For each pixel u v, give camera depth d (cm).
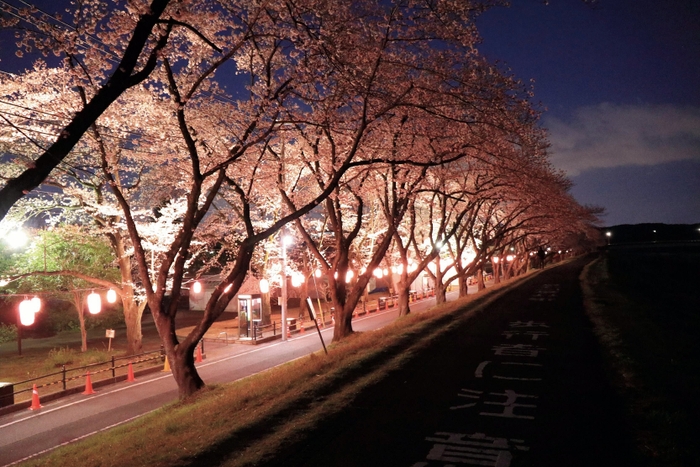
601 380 1020
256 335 3025
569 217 3828
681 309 2642
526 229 4975
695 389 888
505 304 2545
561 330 1669
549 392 954
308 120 1642
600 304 2305
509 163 2167
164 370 2256
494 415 834
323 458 671
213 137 1730
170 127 1694
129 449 823
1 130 1636
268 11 1264
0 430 1455
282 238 3044
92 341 3030
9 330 3019
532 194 2652
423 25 1384
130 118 1755
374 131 1909
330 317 3891
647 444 663
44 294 2538
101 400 1770
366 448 703
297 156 2297
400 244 2942
